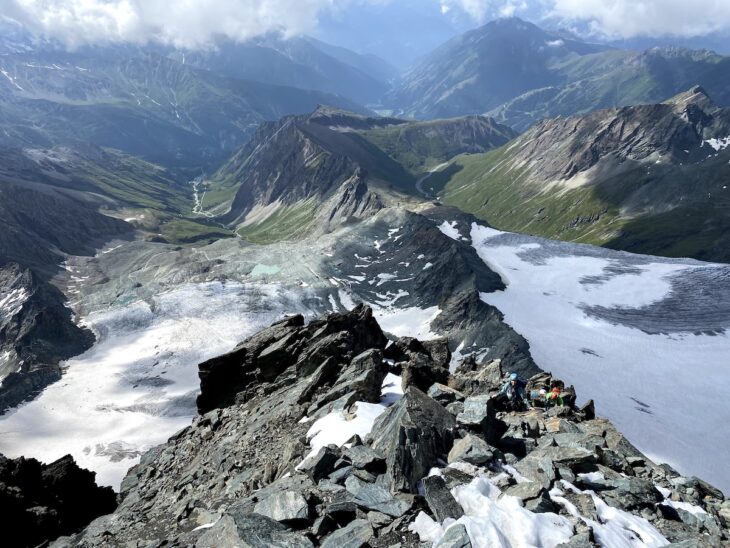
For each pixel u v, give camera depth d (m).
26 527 31.17
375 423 21.36
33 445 141.50
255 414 33.00
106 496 40.97
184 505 24.44
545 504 15.54
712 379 144.00
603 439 21.78
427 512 15.69
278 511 16.58
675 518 17.66
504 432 22.47
